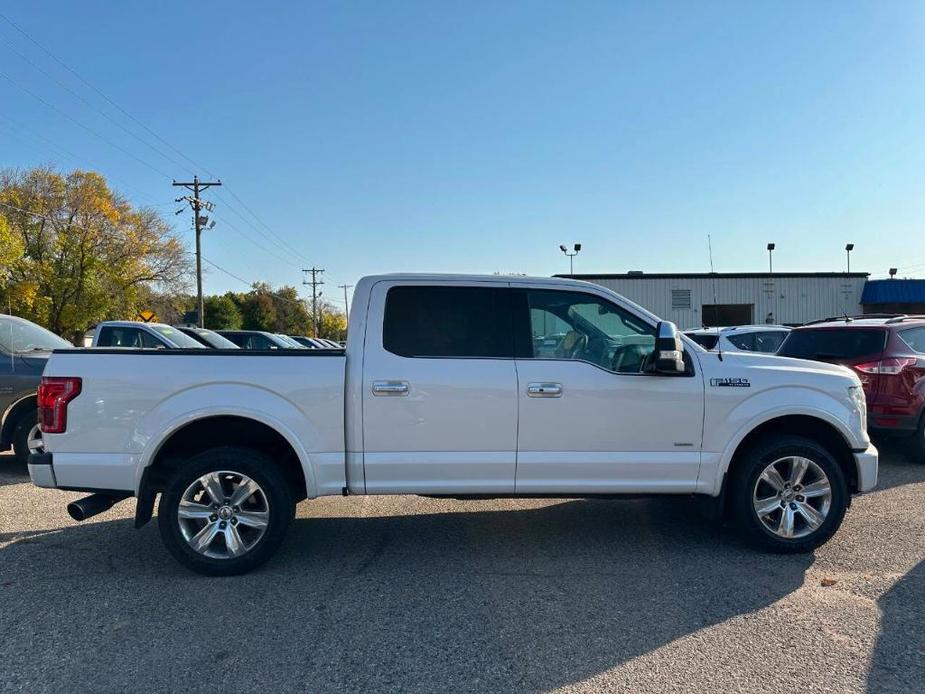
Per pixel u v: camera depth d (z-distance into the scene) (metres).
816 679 3.11
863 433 4.93
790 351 8.63
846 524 5.46
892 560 4.64
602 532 5.39
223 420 4.56
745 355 4.99
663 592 4.14
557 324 4.77
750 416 4.71
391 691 3.06
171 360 4.47
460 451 4.55
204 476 4.42
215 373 4.46
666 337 4.49
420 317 4.67
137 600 4.07
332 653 3.40
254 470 4.43
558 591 4.18
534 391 4.55
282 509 4.48
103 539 5.26
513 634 3.60
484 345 4.66
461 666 3.27
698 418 4.68
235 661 3.32
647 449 4.66
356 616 3.83
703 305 34.56
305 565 4.66
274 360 4.52
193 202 43.38
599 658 3.33
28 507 6.20
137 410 4.41
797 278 34.75
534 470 4.59
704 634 3.57
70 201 45.25
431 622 3.75
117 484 4.41
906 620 3.71
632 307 4.82
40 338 8.20
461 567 4.62
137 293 48.53
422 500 6.45
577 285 4.82
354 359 4.54
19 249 37.84
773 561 4.67
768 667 3.23
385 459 4.51
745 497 4.76
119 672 3.22
